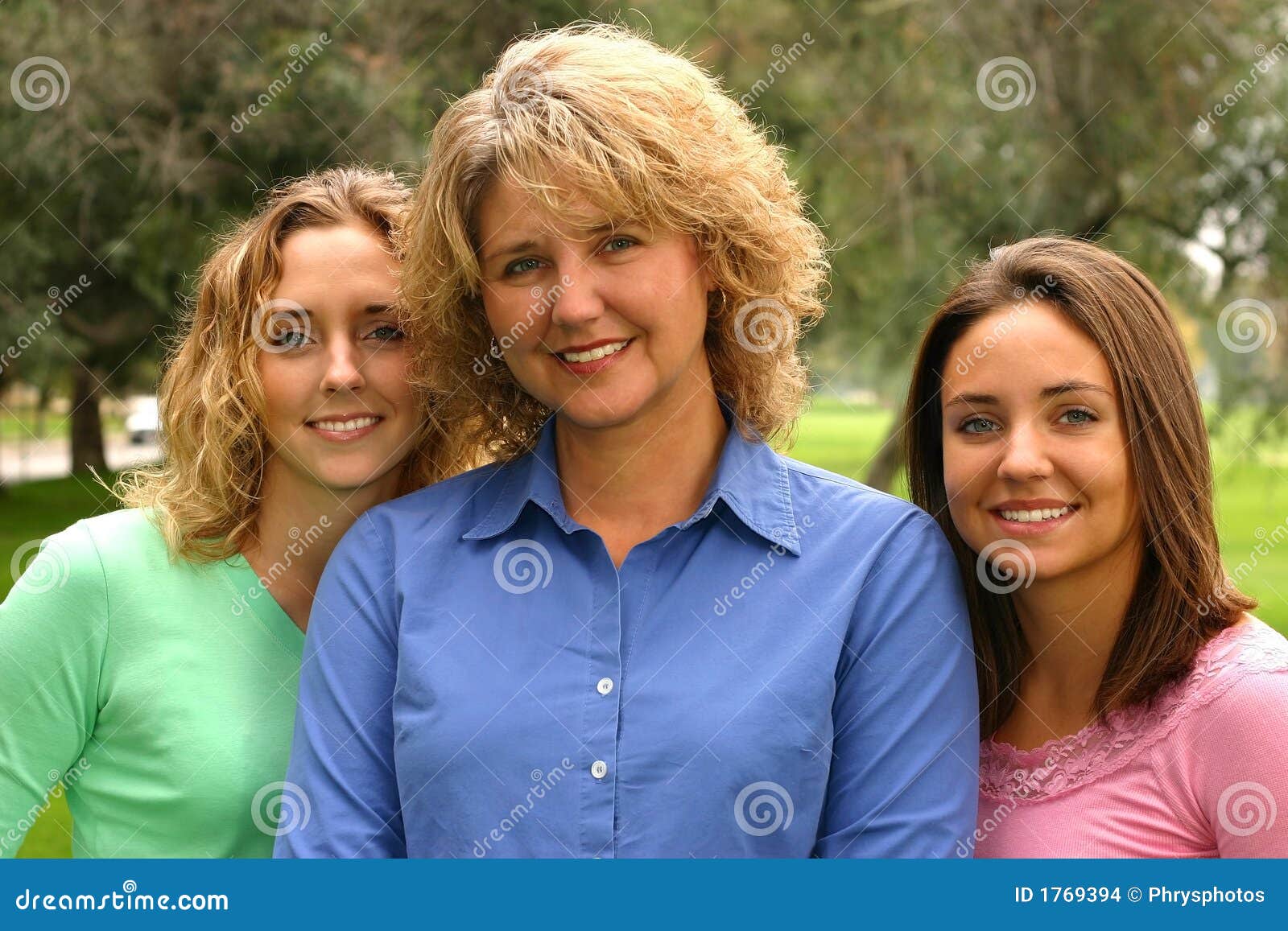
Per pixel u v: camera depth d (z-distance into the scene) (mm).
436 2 9078
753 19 10352
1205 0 9180
